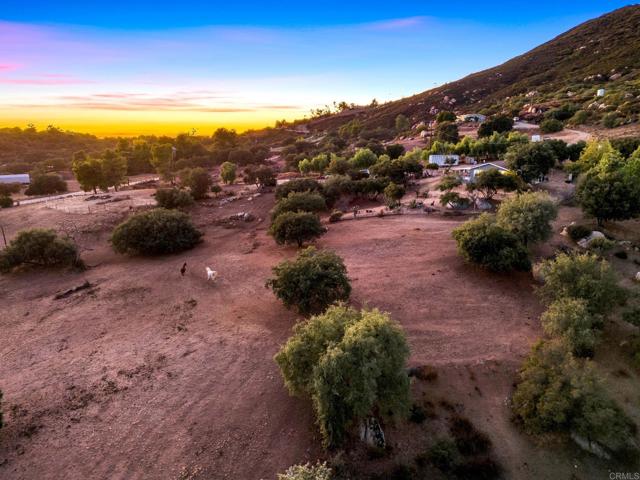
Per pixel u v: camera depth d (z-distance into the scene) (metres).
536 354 22.67
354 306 32.53
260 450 19.86
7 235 57.09
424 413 21.61
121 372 25.67
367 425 20.09
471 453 19.50
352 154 120.94
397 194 64.44
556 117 112.44
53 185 101.19
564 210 52.59
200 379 24.84
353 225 56.00
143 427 21.19
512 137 88.00
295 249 48.72
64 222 60.66
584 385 19.39
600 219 44.47
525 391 20.95
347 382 19.00
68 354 28.00
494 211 55.22
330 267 31.75
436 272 38.12
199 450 19.84
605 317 27.22
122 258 49.97
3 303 37.09
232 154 144.88
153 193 82.25
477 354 26.20
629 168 46.41
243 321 31.81
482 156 93.06
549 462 19.02
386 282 36.66
